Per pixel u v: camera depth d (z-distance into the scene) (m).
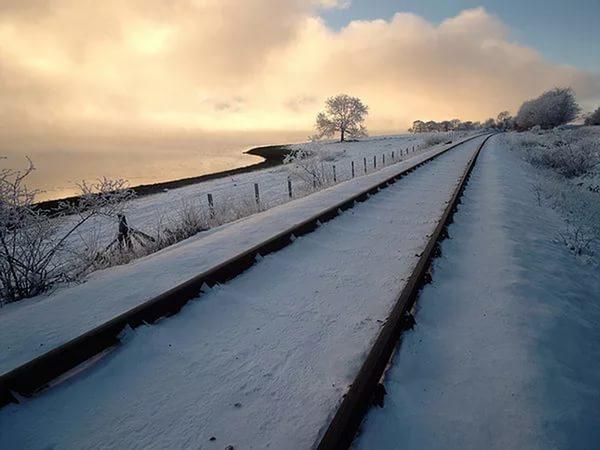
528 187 11.94
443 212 6.70
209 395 2.27
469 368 2.52
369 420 2.00
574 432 2.00
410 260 4.39
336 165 30.38
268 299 3.47
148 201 17.84
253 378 2.41
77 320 3.10
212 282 3.66
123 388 2.34
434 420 2.08
